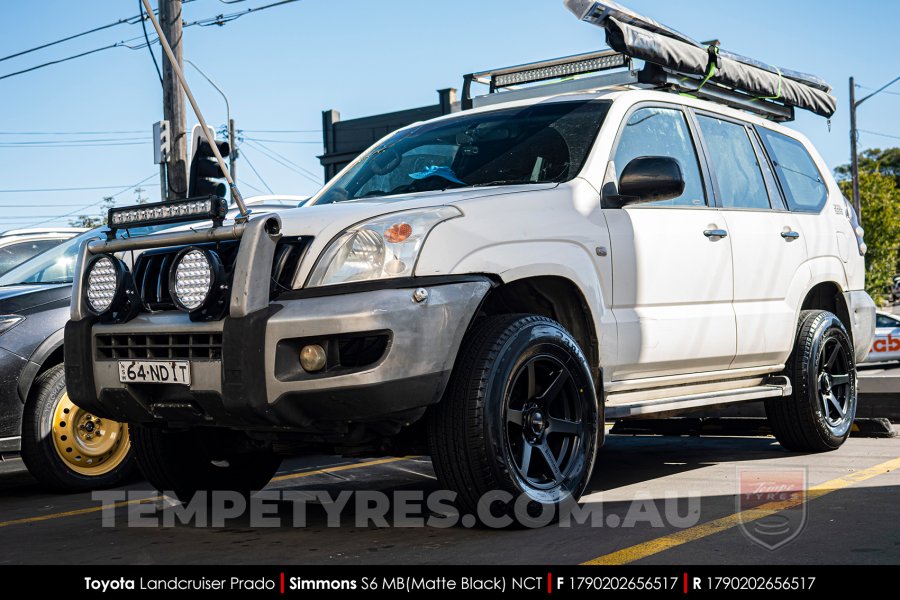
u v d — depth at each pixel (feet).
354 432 12.33
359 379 11.37
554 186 14.24
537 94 18.60
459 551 11.55
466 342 12.45
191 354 12.20
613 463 19.15
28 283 21.04
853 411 20.27
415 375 11.62
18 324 18.78
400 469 19.83
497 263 12.64
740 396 17.26
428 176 15.58
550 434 13.30
